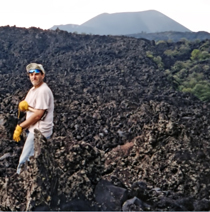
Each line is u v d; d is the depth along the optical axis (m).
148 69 90.69
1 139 18.19
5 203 10.12
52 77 78.75
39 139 10.22
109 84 77.50
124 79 81.75
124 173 14.45
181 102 58.34
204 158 13.69
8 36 116.31
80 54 102.00
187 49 121.56
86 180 10.35
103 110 36.44
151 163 14.16
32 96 11.20
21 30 120.31
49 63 97.19
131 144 19.03
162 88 81.62
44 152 10.07
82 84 72.75
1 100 37.03
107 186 10.67
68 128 30.14
